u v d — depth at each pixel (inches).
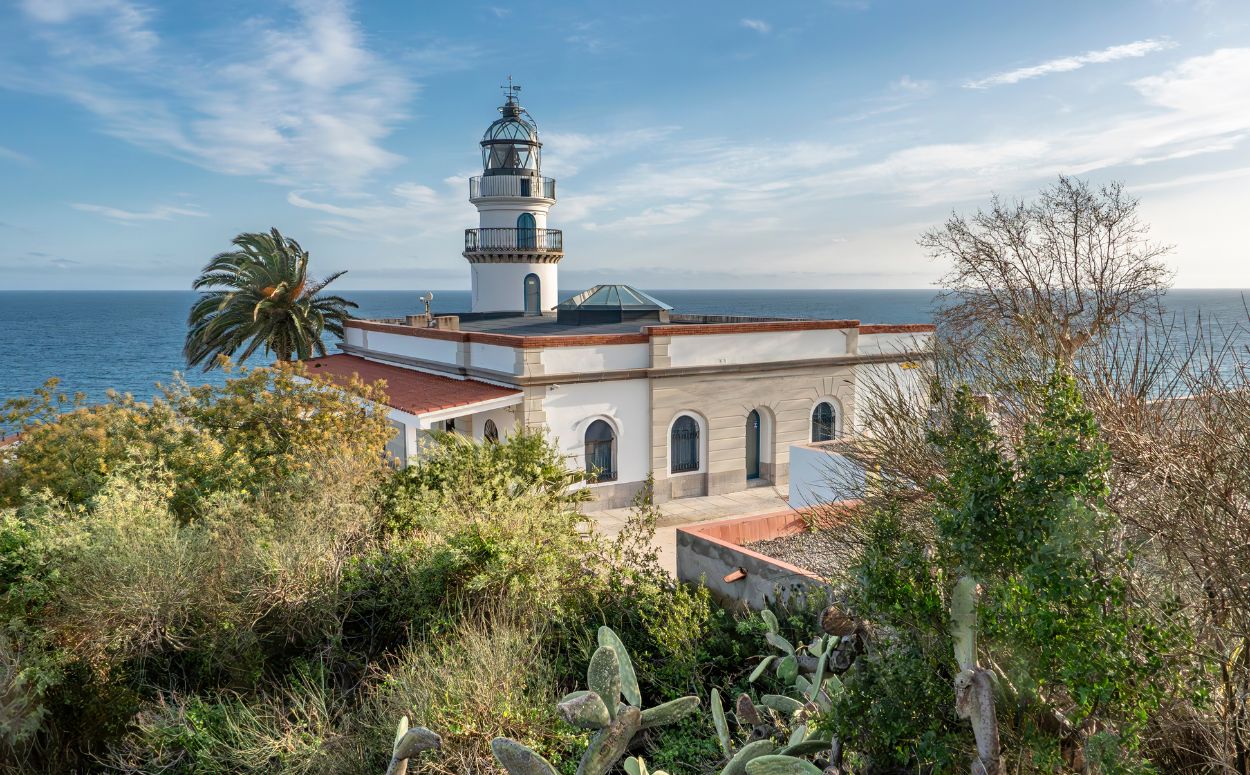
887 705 167.3
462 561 354.9
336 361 1091.3
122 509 346.6
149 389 2576.3
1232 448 197.3
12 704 272.4
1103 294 476.1
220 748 275.4
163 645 319.3
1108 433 218.1
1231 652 165.8
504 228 1455.5
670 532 719.1
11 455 487.8
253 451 516.1
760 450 900.0
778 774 190.1
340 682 325.7
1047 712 167.3
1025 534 147.9
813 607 334.3
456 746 264.5
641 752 301.1
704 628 368.2
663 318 1232.8
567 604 367.6
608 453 810.2
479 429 852.0
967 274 662.5
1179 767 171.3
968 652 157.8
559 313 1244.5
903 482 322.0
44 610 314.0
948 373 326.3
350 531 382.6
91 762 288.0
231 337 1246.9
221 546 341.7
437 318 1261.1
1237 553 173.0
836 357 906.7
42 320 7480.3
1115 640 143.3
